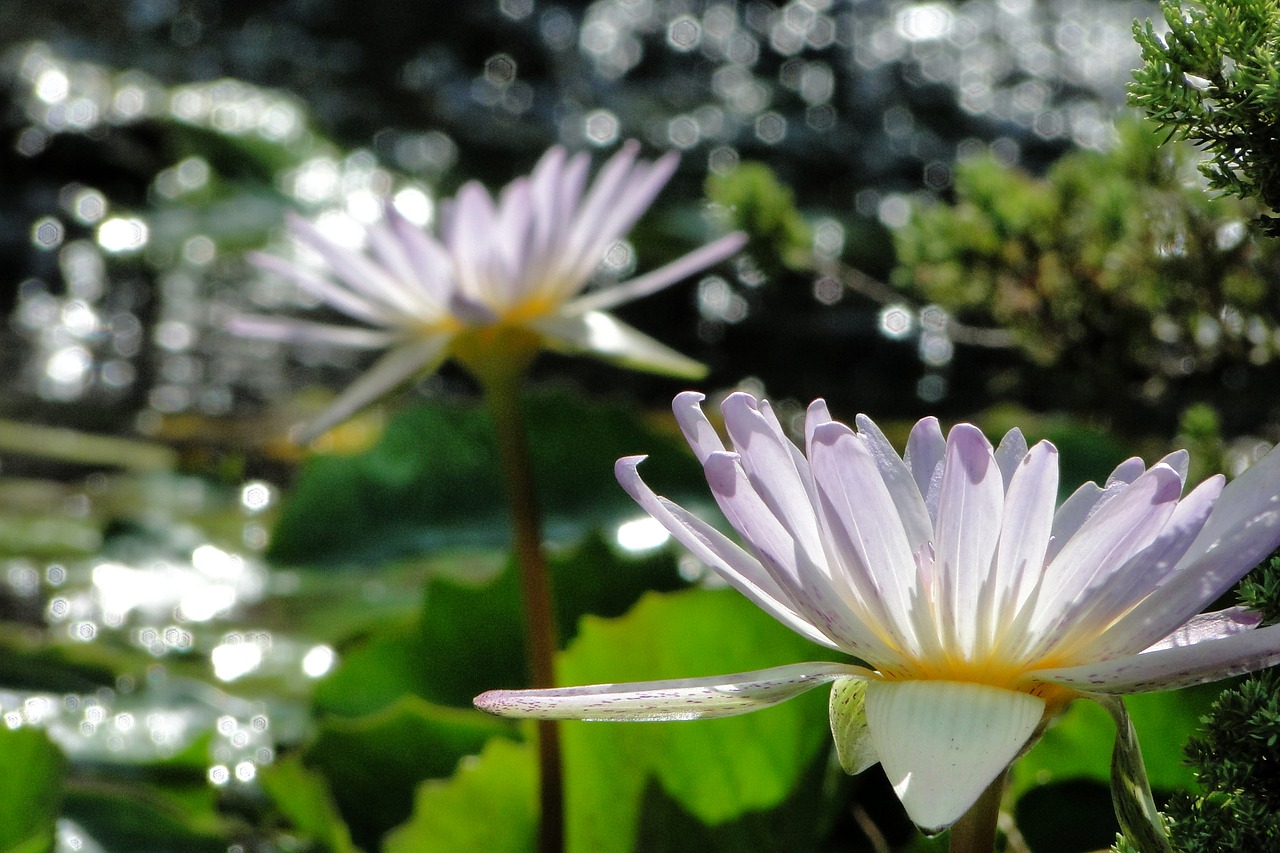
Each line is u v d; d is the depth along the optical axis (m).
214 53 4.94
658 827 1.05
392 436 2.07
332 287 1.30
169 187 4.11
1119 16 5.02
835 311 3.41
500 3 5.09
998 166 1.40
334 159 4.26
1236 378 1.30
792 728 1.04
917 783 0.82
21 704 1.39
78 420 3.20
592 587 1.37
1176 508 0.83
